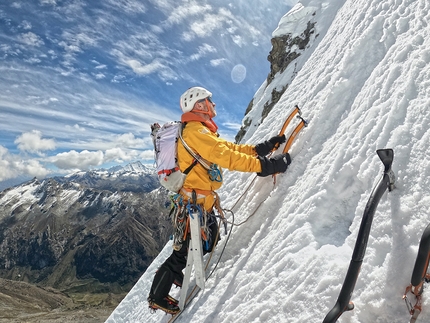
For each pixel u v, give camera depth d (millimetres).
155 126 3277
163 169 3064
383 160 1854
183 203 3096
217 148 2924
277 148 3582
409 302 1506
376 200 1731
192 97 3031
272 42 8461
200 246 2988
